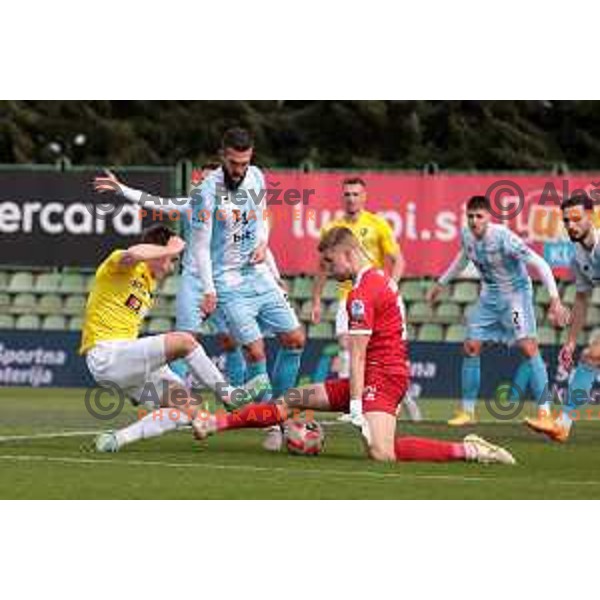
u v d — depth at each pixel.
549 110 94.62
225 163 44.19
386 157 94.38
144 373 41.56
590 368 45.88
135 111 95.25
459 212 67.44
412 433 51.19
